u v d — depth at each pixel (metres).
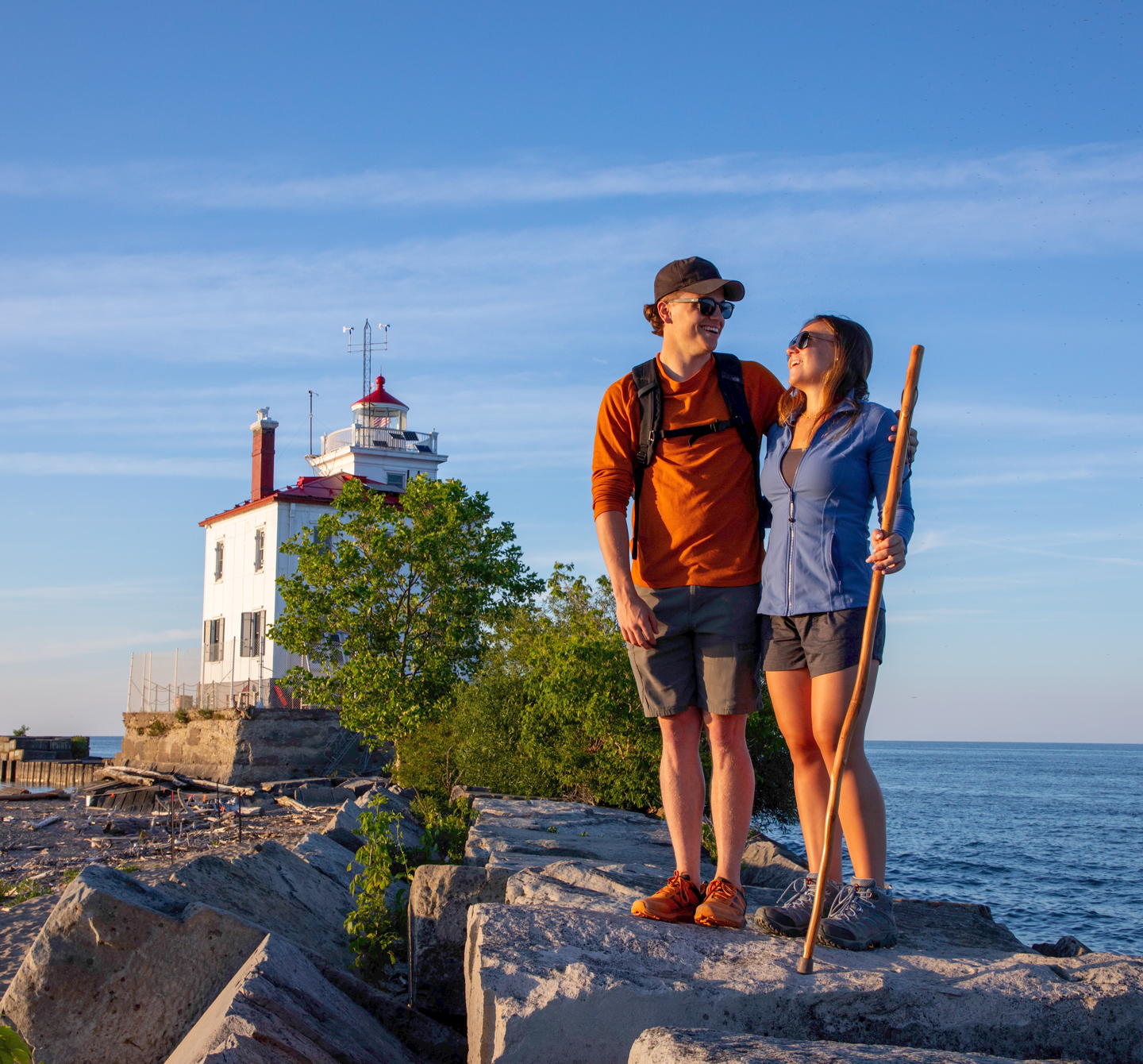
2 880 14.84
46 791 33.88
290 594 23.48
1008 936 3.79
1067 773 139.75
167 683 39.72
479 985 3.00
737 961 3.10
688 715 3.73
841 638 3.39
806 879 3.58
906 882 32.22
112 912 4.27
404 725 22.05
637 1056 2.48
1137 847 43.56
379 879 6.63
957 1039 2.86
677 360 3.82
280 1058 3.21
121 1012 4.22
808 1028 2.87
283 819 23.23
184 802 29.11
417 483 24.55
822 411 3.55
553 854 7.68
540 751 15.12
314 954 4.75
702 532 3.66
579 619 19.91
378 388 49.00
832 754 3.41
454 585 23.36
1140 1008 2.91
